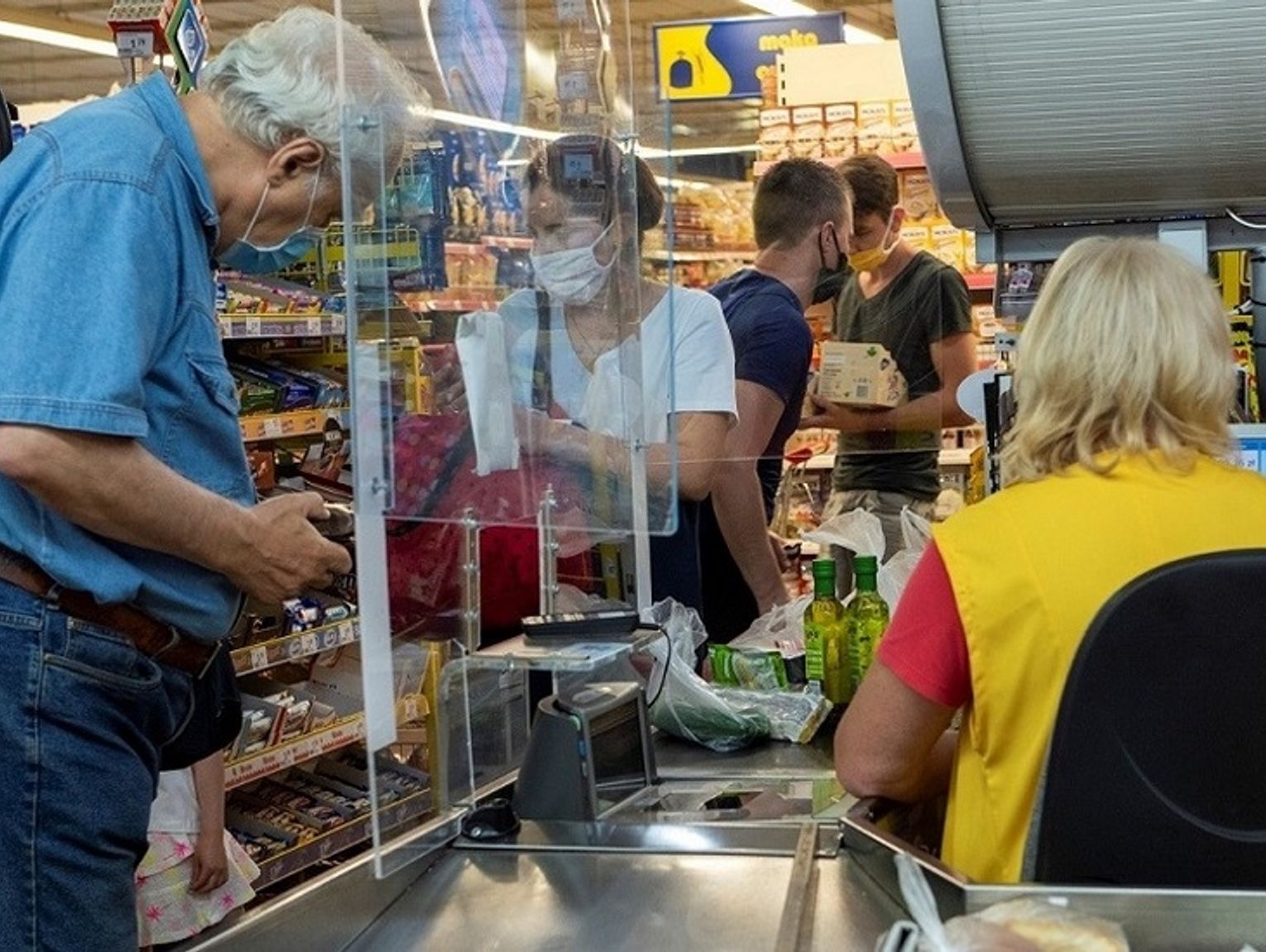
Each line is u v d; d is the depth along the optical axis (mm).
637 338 2100
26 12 11148
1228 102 2084
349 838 4289
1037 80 2102
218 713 2309
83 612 2008
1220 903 1431
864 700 1756
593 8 2004
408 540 1817
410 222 1700
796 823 1863
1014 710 1652
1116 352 1695
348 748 4625
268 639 4086
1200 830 1509
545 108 2010
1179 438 1713
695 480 2988
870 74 5070
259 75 2049
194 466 2092
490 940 1608
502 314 1910
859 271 3543
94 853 2018
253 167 2086
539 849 1839
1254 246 2373
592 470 2076
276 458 4359
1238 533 1647
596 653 1909
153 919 3270
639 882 1737
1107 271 1724
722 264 4309
